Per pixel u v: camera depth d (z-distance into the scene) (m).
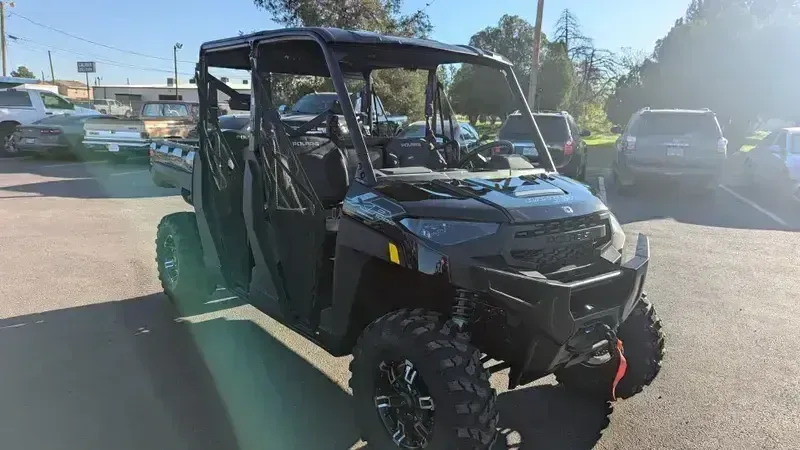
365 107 4.86
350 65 4.47
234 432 3.53
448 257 2.78
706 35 28.91
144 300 5.70
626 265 3.19
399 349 2.87
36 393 3.91
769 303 5.81
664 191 12.81
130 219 9.22
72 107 20.03
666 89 30.08
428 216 2.94
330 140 4.25
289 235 3.80
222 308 5.56
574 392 4.03
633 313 3.63
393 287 3.32
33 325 5.03
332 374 4.32
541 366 2.97
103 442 3.38
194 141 6.03
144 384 4.07
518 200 3.08
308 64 4.32
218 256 4.70
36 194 11.30
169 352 4.58
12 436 3.41
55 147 16.72
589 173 16.78
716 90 28.39
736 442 3.49
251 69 4.03
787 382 4.21
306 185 3.67
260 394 4.00
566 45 43.00
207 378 4.19
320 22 22.30
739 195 12.70
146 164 16.64
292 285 3.86
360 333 3.42
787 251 7.82
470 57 4.12
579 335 2.94
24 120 18.36
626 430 3.62
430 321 2.91
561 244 3.05
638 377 3.65
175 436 3.47
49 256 7.04
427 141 4.67
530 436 3.56
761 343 4.87
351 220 3.21
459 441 2.67
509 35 45.25
